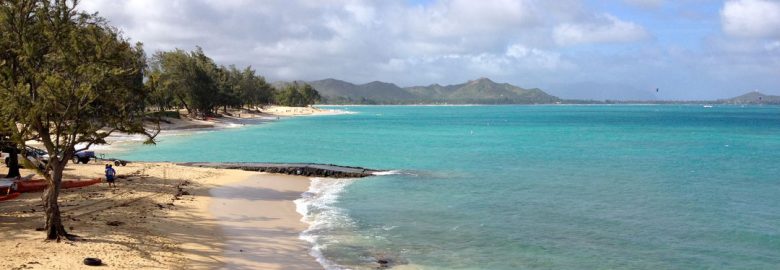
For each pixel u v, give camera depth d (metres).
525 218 28.77
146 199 29.92
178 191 33.31
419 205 32.12
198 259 19.42
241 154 65.06
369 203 32.69
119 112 21.81
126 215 25.53
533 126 146.25
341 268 19.48
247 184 38.62
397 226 26.48
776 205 32.81
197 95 129.00
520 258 21.56
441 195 35.75
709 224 27.80
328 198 34.38
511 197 35.19
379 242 23.42
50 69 21.75
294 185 39.47
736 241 24.62
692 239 24.88
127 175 38.66
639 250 23.00
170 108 138.12
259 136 96.19
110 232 21.97
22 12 21.05
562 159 60.22
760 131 120.31
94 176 36.94
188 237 22.47
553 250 22.75
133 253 19.20
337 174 44.75
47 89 19.67
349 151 69.94
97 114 21.30
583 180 43.28
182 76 126.19
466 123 164.25
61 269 16.66
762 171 49.88
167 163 48.72
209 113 143.00
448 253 21.98
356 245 22.83
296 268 19.25
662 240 24.61
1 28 21.94
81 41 20.67
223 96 147.62
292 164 48.44
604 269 20.34
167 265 18.22
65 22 21.38
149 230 22.94
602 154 66.88
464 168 51.38
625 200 34.38
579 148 75.56
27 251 18.44
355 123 156.88
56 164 20.28
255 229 24.89
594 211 30.77
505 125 152.12
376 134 107.19
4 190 29.14
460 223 27.34
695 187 39.91
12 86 19.64
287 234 24.31
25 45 20.14
